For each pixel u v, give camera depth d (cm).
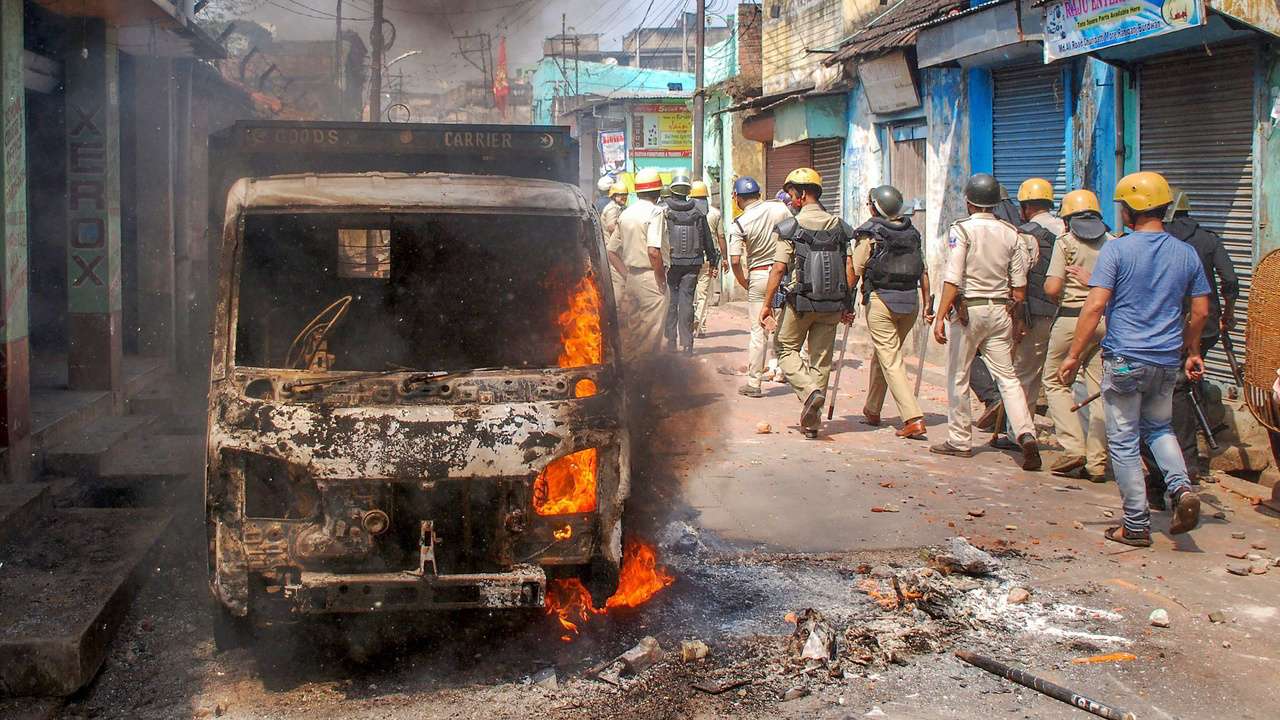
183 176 1192
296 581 451
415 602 443
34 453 707
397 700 443
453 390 474
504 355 559
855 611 535
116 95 884
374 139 722
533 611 530
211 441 452
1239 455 798
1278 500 709
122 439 794
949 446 853
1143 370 610
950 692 450
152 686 457
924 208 1447
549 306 573
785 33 2134
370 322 560
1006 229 805
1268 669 469
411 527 454
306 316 552
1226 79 905
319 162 723
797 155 1998
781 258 917
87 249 866
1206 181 934
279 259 549
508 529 457
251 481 451
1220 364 930
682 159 3303
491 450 454
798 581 576
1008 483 770
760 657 483
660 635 507
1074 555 616
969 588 564
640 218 1152
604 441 476
